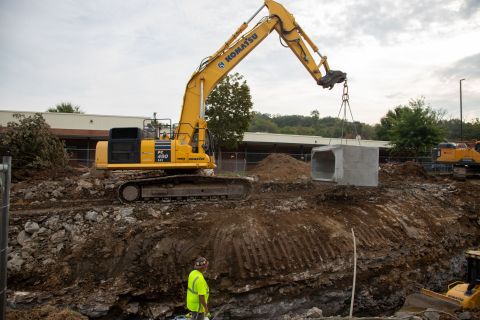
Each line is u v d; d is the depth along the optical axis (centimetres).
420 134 3750
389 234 1428
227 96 2686
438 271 1443
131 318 1014
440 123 4003
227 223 1236
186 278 1074
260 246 1193
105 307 980
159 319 1020
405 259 1370
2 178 495
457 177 2617
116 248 1092
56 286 999
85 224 1171
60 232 1130
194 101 1417
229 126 2666
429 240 1487
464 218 1748
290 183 1920
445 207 1802
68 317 834
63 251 1084
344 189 1627
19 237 1102
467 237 1672
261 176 2102
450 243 1567
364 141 4559
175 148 1328
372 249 1329
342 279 1223
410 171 2555
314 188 1902
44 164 1728
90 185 1523
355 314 1234
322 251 1252
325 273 1207
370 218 1483
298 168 2316
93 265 1054
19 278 1002
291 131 8619
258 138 4128
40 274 1016
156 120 1423
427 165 3612
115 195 1494
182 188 1344
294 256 1208
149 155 1323
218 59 1430
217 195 1377
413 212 1623
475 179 2756
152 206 1284
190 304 683
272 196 1652
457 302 1008
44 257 1057
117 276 1045
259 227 1255
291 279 1152
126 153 1324
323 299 1189
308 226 1325
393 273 1318
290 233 1270
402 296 1292
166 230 1156
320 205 1527
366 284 1261
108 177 1634
